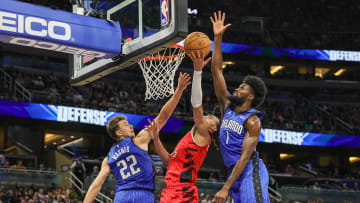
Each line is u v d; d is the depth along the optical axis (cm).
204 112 2372
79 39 670
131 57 685
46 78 2212
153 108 2230
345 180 2128
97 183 420
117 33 702
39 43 650
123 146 420
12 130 2019
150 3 665
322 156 2769
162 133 2223
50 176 1445
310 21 2986
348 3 3058
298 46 2906
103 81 2386
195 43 428
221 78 405
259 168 372
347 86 2878
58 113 1941
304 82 2823
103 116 2041
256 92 383
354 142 2538
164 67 677
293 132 2441
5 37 623
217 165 2250
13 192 1321
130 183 413
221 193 355
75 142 2403
